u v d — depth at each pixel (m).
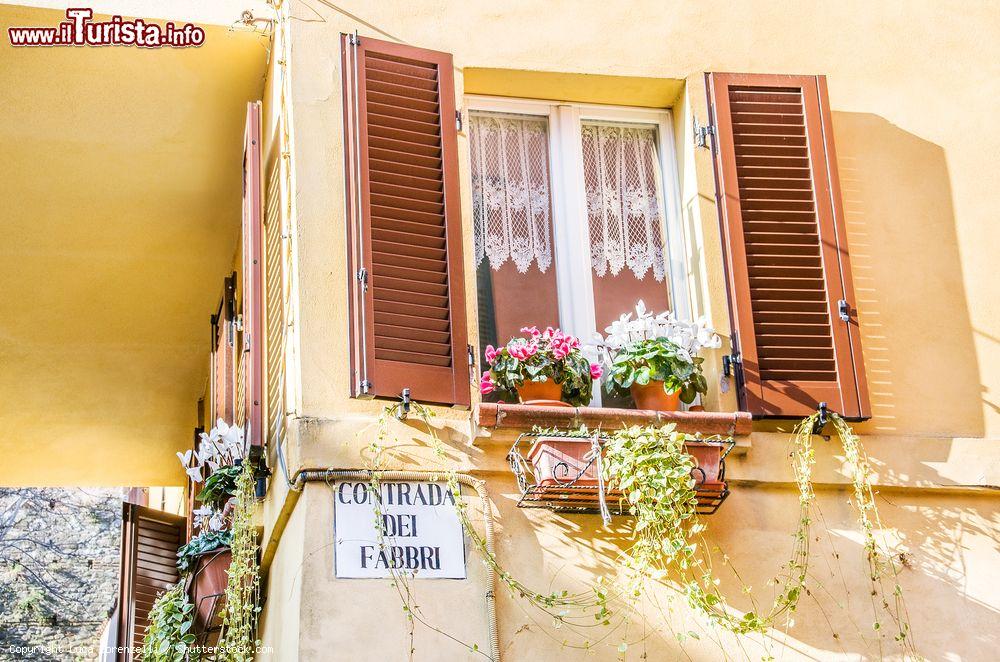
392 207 5.22
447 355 5.05
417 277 5.14
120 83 6.21
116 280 7.79
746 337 5.37
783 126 5.80
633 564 4.71
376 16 5.63
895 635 5.02
